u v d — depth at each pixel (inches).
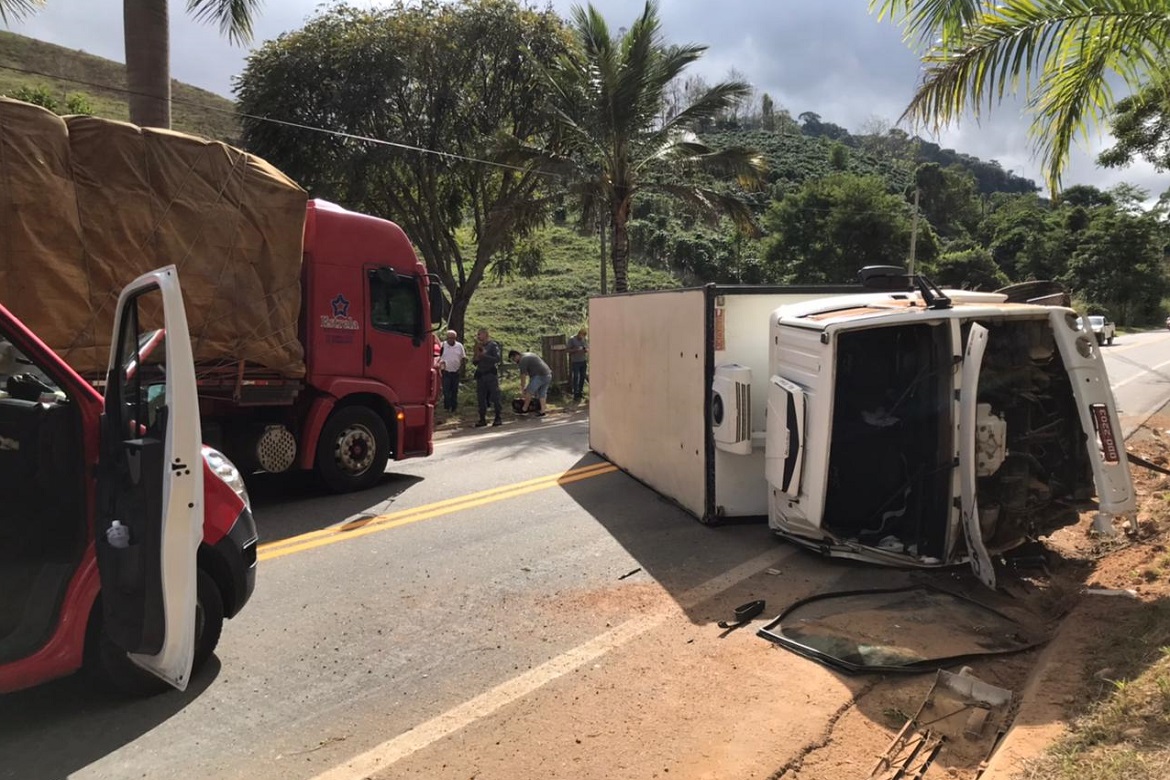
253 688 158.4
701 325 275.9
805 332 219.3
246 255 288.7
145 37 426.0
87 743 137.9
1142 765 108.3
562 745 134.7
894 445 229.1
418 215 911.7
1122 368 845.8
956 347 201.5
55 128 244.1
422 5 821.9
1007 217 2876.5
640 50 731.4
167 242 265.7
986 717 140.3
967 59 238.1
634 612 197.6
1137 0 213.5
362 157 803.4
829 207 1726.1
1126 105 606.9
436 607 202.8
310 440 323.6
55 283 239.5
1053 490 220.4
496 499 323.3
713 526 275.1
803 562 233.9
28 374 167.0
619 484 347.6
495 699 152.4
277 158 827.4
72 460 145.2
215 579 168.4
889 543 227.1
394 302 352.8
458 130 861.8
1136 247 2471.7
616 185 777.6
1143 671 136.6
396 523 286.7
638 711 146.0
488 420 614.9
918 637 175.5
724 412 259.3
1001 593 201.6
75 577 142.5
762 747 132.1
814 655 167.5
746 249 1955.0
